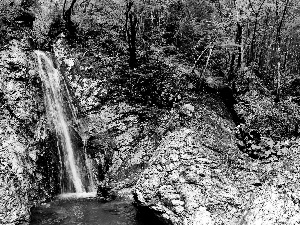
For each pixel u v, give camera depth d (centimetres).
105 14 1847
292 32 2036
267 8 1909
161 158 1048
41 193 1115
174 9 1967
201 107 1502
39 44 1560
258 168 1032
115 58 1666
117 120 1442
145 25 2047
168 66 1702
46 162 1196
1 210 886
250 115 1573
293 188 762
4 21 1451
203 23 1791
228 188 927
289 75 2166
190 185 934
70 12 1756
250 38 2178
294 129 1452
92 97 1488
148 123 1445
